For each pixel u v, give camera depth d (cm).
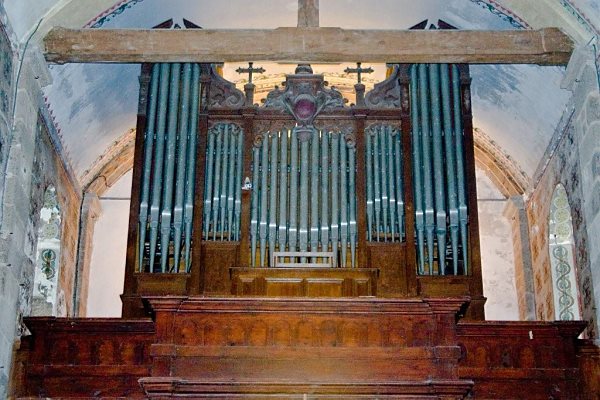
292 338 1188
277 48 1377
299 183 1498
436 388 1145
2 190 1275
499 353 1309
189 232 1464
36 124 1399
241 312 1197
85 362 1305
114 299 1736
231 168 1500
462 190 1491
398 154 1515
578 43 1370
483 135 1772
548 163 1590
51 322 1313
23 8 1298
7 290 1271
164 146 1512
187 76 1558
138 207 1473
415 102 1548
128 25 1518
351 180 1498
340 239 1462
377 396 1152
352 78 1820
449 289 1436
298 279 1420
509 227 1780
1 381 1248
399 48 1378
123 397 1285
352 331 1191
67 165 1616
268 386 1152
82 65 1476
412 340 1187
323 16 1653
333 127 1532
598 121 1331
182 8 1559
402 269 1447
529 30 1384
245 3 1581
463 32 1384
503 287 1750
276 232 1462
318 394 1154
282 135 1524
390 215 1473
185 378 1157
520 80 1540
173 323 1190
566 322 1312
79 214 1719
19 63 1332
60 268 1568
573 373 1300
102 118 1666
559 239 1570
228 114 1535
